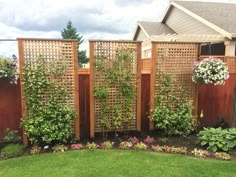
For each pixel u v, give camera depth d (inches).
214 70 219.1
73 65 203.5
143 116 240.8
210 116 263.9
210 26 460.4
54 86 200.1
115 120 219.8
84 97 224.2
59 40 196.7
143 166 159.3
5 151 182.2
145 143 207.0
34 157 176.7
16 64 196.5
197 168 156.9
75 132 212.2
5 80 207.2
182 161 168.4
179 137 225.5
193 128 238.2
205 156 179.8
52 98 199.9
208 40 436.5
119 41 211.8
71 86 205.8
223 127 253.6
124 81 217.3
